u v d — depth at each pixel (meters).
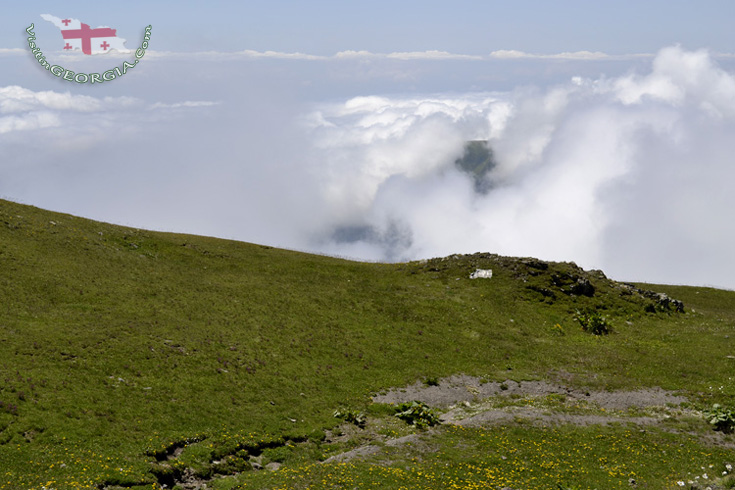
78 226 79.31
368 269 89.69
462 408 49.53
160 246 84.06
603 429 43.47
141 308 57.84
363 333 64.06
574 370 59.56
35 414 34.50
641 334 71.62
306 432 41.53
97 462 31.20
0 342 42.84
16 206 79.12
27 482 27.69
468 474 33.66
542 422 44.16
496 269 85.12
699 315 82.31
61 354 43.56
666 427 44.66
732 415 45.50
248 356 52.56
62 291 56.62
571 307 77.12
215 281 73.62
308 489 30.08
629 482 34.81
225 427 39.28
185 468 33.28
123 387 41.31
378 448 37.47
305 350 56.97
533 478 34.09
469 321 70.94
